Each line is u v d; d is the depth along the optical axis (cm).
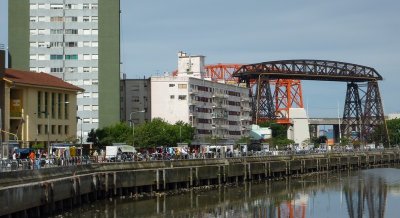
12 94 14850
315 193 12525
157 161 12194
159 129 17900
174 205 10044
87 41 19938
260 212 9488
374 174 18962
